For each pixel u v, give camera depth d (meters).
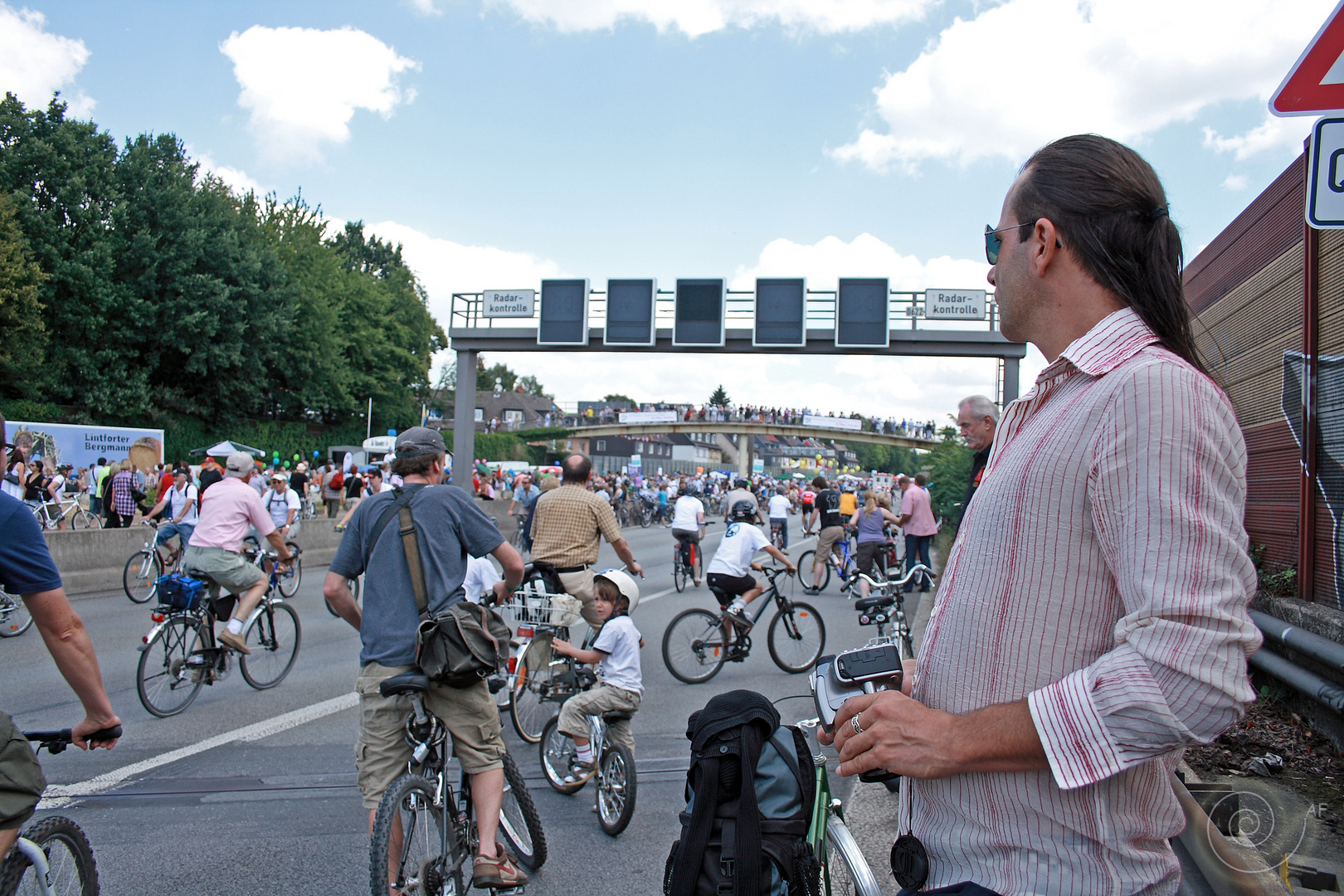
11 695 6.68
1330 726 4.20
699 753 2.19
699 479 55.31
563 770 4.88
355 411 54.06
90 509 22.05
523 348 22.77
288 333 44.34
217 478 8.66
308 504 24.41
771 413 66.44
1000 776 1.19
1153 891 1.12
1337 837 2.93
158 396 39.50
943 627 1.29
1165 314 1.24
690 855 2.08
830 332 21.47
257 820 4.30
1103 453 1.10
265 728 5.93
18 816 2.03
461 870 3.16
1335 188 2.54
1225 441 1.08
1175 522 1.02
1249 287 6.11
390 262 83.06
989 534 1.23
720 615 7.80
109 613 10.73
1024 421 1.31
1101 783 1.13
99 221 36.47
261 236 45.19
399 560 3.18
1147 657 1.01
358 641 9.44
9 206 33.72
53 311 35.66
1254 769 3.84
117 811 4.40
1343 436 4.54
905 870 1.33
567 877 3.72
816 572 13.98
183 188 38.91
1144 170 1.30
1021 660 1.16
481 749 3.20
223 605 6.74
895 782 3.94
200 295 38.84
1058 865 1.14
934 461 17.16
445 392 78.94
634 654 4.67
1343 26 2.49
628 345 22.16
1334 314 4.66
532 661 5.78
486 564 5.79
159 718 6.19
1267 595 5.23
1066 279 1.29
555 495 6.25
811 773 2.24
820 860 2.20
